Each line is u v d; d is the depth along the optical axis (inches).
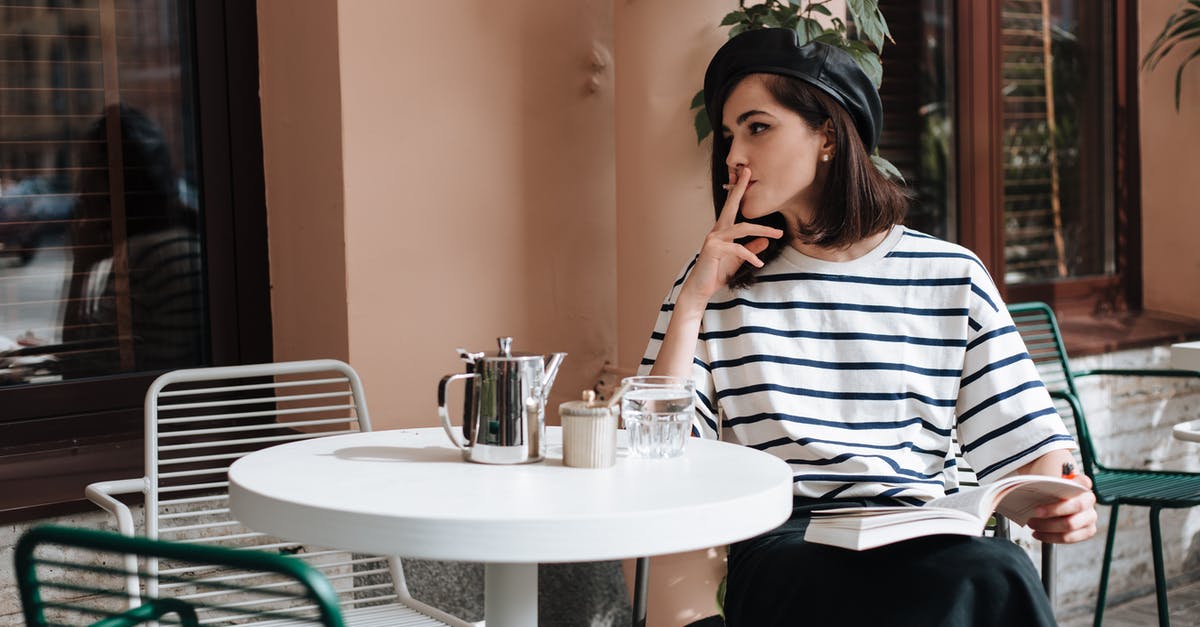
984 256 141.7
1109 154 155.1
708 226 101.7
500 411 54.4
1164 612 100.8
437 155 96.8
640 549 44.2
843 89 68.9
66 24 93.0
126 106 95.9
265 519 47.3
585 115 104.8
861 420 68.0
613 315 107.7
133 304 96.9
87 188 94.6
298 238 98.5
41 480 82.0
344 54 91.5
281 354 101.6
